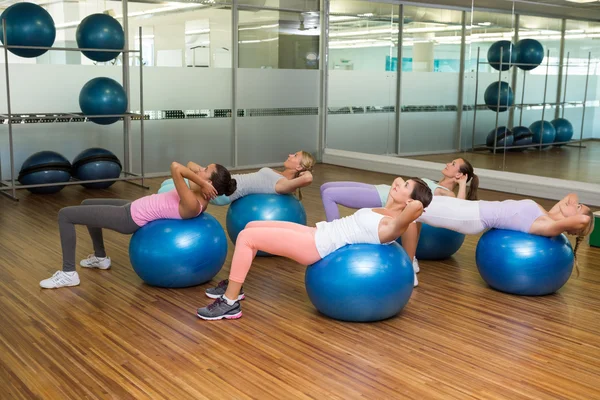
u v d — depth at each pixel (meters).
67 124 7.29
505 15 7.05
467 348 2.99
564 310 3.53
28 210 5.91
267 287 3.85
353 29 8.93
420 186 3.22
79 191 6.91
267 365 2.77
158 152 7.99
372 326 3.24
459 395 2.53
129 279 3.94
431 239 4.36
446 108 7.93
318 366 2.76
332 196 4.23
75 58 7.23
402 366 2.78
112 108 6.66
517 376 2.70
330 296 3.19
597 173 6.26
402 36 8.43
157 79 7.85
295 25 8.91
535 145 6.84
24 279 3.90
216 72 8.30
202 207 3.71
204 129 8.33
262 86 8.74
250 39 8.52
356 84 9.01
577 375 2.72
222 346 2.96
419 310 3.49
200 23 8.05
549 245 3.64
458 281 4.03
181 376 2.65
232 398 2.47
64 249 3.76
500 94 7.21
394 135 8.70
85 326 3.18
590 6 6.12
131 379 2.62
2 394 2.48
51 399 2.44
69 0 7.12
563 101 6.52
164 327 3.18
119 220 3.70
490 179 7.26
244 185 4.52
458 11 7.66
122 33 6.70
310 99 9.27
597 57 6.11
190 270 3.66
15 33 6.06
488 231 3.87
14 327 3.15
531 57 6.80
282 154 9.12
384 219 3.20
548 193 6.66
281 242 3.23
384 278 3.14
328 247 3.23
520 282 3.65
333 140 9.39
